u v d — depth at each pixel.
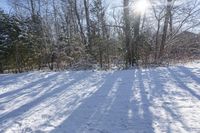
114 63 18.97
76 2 25.58
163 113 6.76
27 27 22.88
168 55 20.31
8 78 15.95
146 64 17.55
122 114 6.91
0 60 21.89
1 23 22.02
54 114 7.41
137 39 18.97
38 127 6.45
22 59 21.67
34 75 16.28
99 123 6.37
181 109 6.98
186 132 5.48
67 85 11.72
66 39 21.73
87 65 18.70
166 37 21.31
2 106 8.78
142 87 10.00
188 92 8.76
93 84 11.42
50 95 9.91
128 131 5.73
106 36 20.38
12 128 6.54
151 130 5.70
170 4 20.66
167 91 9.08
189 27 22.36
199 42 22.28
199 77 11.34
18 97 10.01
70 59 20.48
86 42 21.59
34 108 8.22
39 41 22.27
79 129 6.09
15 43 21.53
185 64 16.98
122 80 11.81
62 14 25.97
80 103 8.31
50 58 21.48
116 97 8.73
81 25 23.78
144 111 7.02
